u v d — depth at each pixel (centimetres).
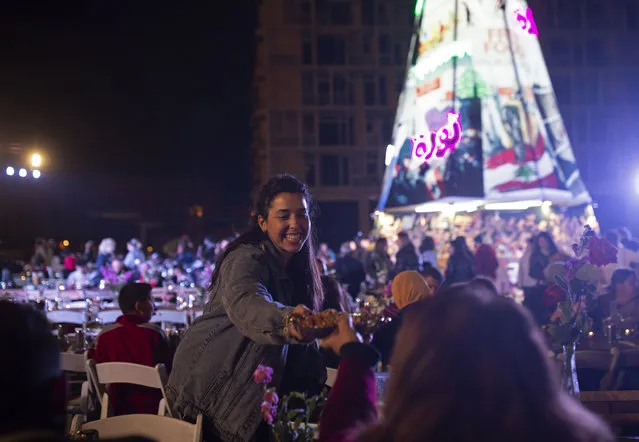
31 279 1830
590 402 361
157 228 7350
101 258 2086
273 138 5369
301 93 5388
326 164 5419
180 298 1077
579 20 5425
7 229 5109
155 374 420
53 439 140
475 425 132
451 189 1712
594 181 5341
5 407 145
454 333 138
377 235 2041
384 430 142
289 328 249
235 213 7256
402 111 1881
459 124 1720
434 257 1662
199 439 272
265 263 308
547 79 1806
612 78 5441
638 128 5403
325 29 5412
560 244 1814
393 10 5453
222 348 313
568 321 315
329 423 185
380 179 5422
